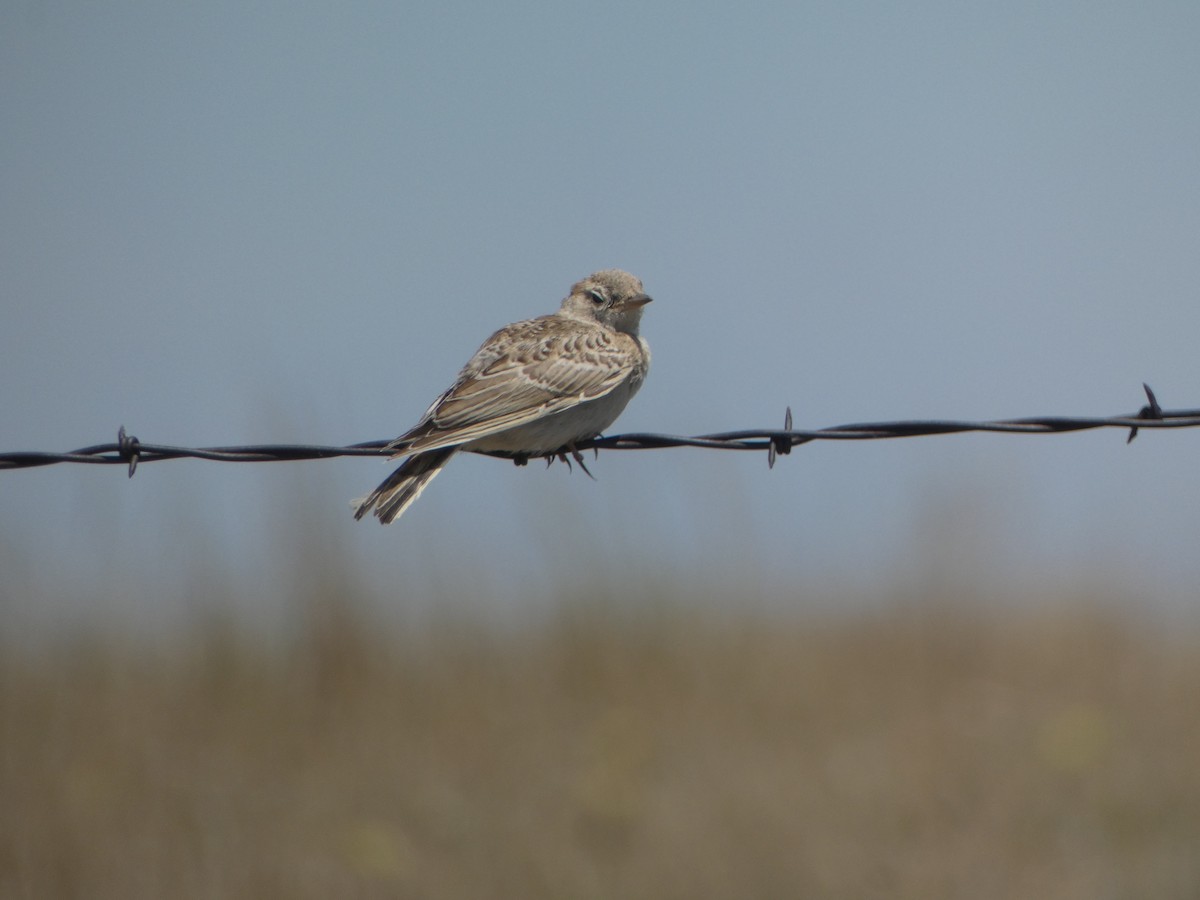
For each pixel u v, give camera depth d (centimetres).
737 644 1595
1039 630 1694
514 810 1291
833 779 1343
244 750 1421
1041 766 1348
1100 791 1304
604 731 1420
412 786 1344
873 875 1171
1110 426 939
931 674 1609
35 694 1458
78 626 1543
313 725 1480
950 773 1348
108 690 1474
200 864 1177
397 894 1145
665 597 1616
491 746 1434
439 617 1611
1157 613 1809
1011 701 1541
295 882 1157
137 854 1198
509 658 1598
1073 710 1453
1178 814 1260
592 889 1152
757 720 1493
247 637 1573
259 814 1280
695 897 1141
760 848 1209
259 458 951
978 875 1174
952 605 1720
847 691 1563
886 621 1700
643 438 1009
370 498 1032
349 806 1302
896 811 1277
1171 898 1120
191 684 1516
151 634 1585
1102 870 1179
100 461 920
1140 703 1531
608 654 1559
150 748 1394
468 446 1130
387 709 1507
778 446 977
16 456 912
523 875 1173
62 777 1316
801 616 1730
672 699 1519
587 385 1128
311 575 1592
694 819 1266
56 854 1188
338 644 1564
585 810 1260
